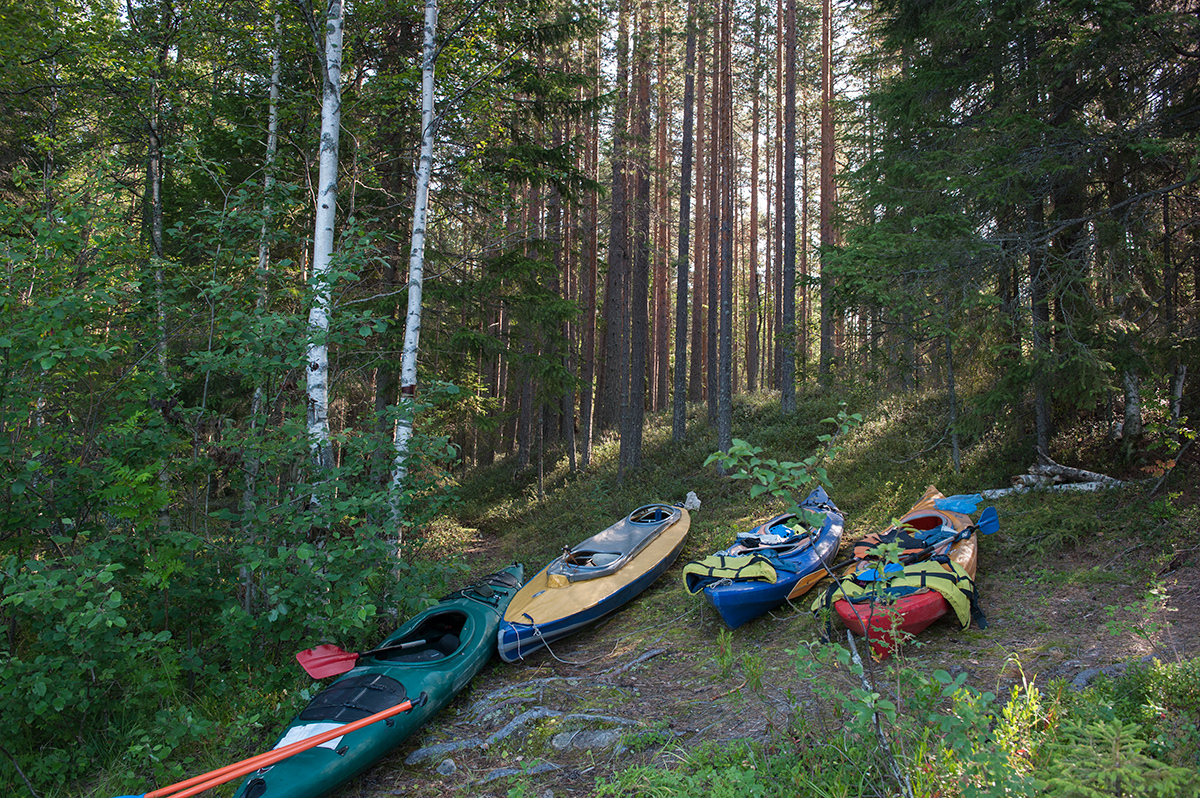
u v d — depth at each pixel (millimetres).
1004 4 7828
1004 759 2906
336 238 11617
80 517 5816
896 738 3842
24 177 6062
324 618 5660
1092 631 5656
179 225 6691
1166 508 7164
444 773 5043
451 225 14516
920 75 9227
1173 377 8461
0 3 8695
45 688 4609
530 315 12938
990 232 8586
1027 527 7898
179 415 6379
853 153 11461
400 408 6621
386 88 10484
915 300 7836
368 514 6301
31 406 5387
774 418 17797
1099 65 7746
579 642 7734
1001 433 10461
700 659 6688
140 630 6133
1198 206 8555
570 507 15383
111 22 9219
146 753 5141
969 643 5902
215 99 10516
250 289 6734
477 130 11367
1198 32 7188
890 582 3904
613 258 22781
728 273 14875
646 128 18750
